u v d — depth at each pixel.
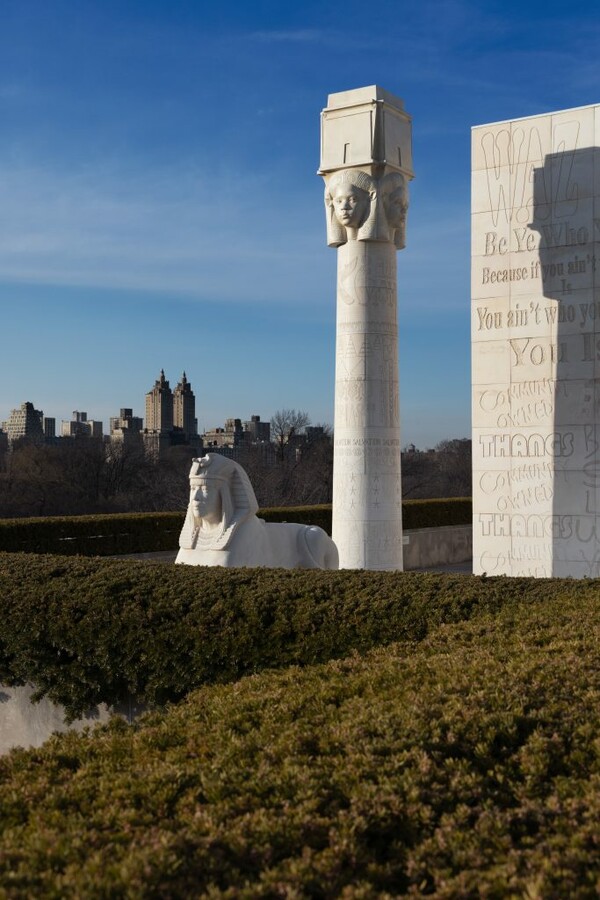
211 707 5.77
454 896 3.37
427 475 66.19
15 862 3.57
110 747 5.16
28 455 56.25
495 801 4.14
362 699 5.48
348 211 15.16
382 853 3.83
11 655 9.12
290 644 8.02
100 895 3.23
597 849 3.62
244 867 3.60
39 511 53.59
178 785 4.33
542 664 5.85
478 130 16.11
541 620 7.51
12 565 10.38
